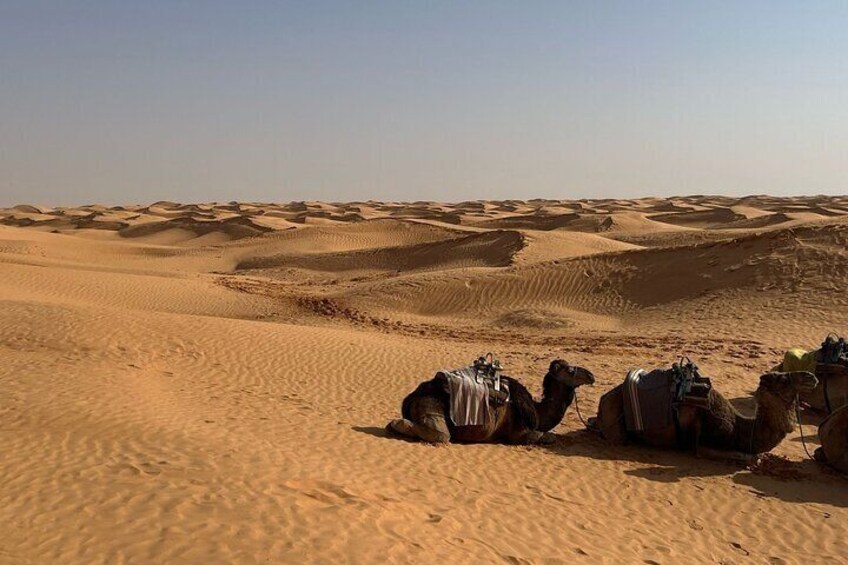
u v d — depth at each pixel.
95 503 6.66
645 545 7.36
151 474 7.46
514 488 8.66
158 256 62.06
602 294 28.78
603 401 10.78
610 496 8.72
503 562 6.36
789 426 9.73
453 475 8.86
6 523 6.22
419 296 31.05
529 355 17.70
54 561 5.54
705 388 10.02
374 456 9.24
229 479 7.38
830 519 8.33
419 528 6.77
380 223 72.69
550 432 11.18
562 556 6.75
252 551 5.80
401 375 15.44
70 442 8.53
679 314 24.25
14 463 7.75
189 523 6.25
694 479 9.40
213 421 10.20
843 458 9.75
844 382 11.95
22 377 11.84
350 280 44.16
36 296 29.80
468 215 102.12
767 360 17.16
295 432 10.12
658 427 10.16
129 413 9.92
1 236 60.69
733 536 7.82
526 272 31.92
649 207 118.12
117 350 14.98
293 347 17.17
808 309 22.14
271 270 52.69
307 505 6.84
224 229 82.81
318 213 113.31
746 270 26.39
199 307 31.44
